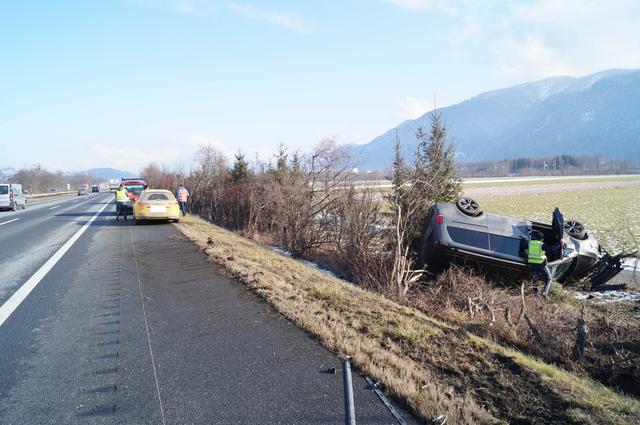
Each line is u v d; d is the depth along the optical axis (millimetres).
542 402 3744
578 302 8570
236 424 3193
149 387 3754
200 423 3203
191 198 32594
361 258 10797
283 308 5871
